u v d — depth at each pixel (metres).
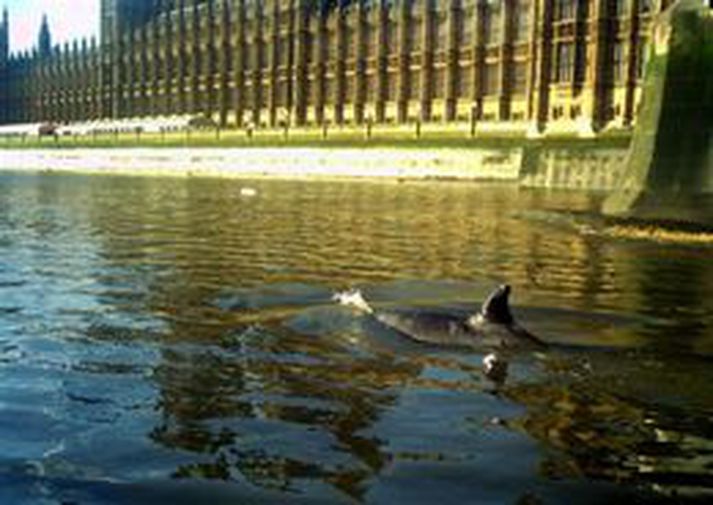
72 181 90.00
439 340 13.36
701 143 37.06
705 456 8.47
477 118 107.81
